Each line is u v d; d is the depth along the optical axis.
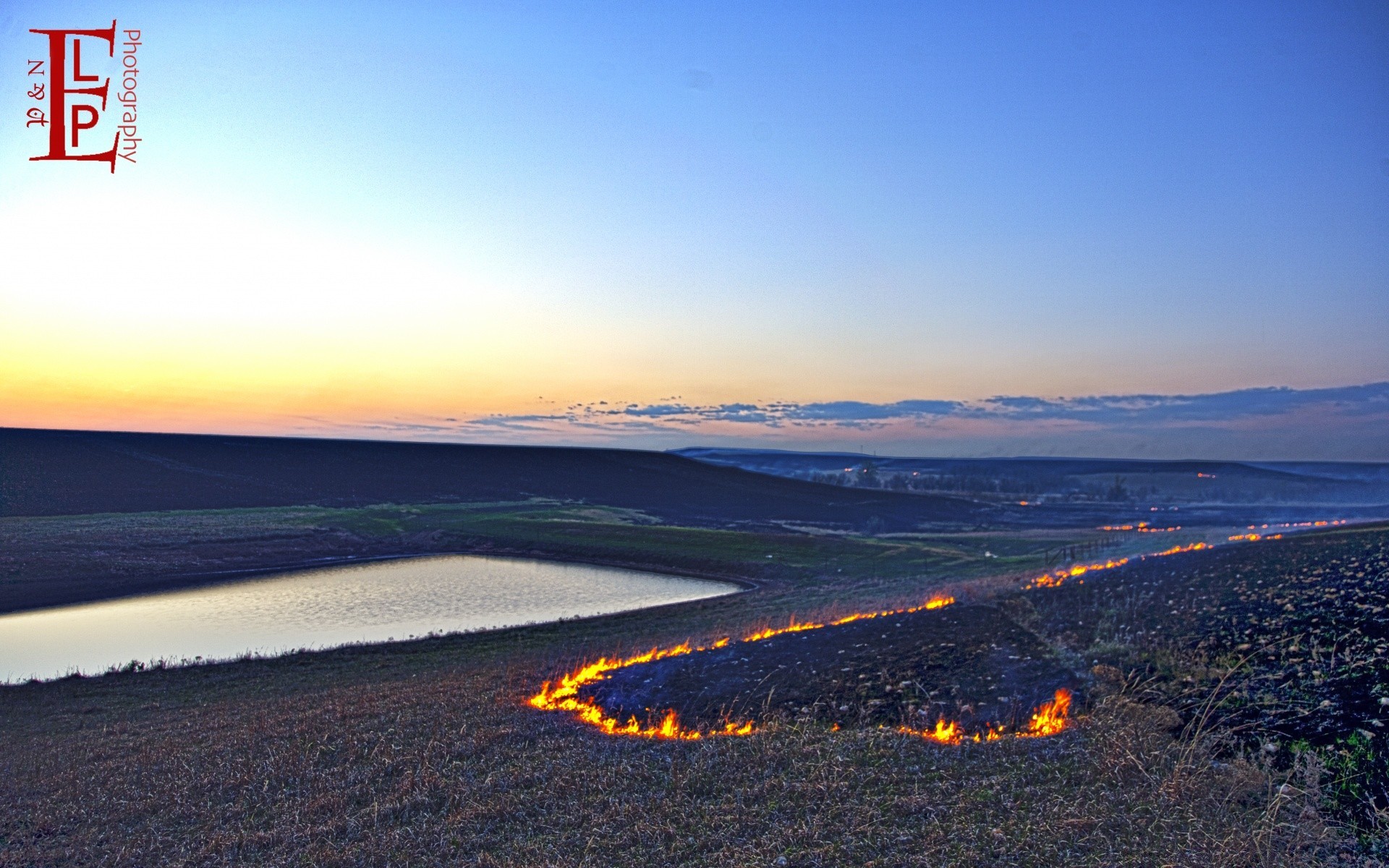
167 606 49.53
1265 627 14.41
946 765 10.34
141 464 134.25
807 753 11.28
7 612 47.78
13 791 14.23
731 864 8.23
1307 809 7.64
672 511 135.62
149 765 14.95
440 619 44.75
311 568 69.06
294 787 12.61
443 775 12.19
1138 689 12.27
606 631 34.50
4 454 127.38
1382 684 10.31
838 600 40.41
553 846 9.25
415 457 173.62
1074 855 7.68
